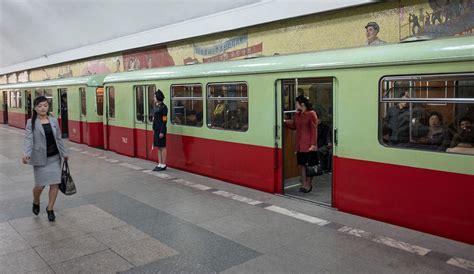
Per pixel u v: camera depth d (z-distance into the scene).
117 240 5.39
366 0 7.48
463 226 5.00
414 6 7.09
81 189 8.15
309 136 7.39
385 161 5.72
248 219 6.16
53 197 6.19
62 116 17.33
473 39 4.79
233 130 8.19
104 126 13.38
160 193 7.74
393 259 4.68
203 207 6.80
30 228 5.88
